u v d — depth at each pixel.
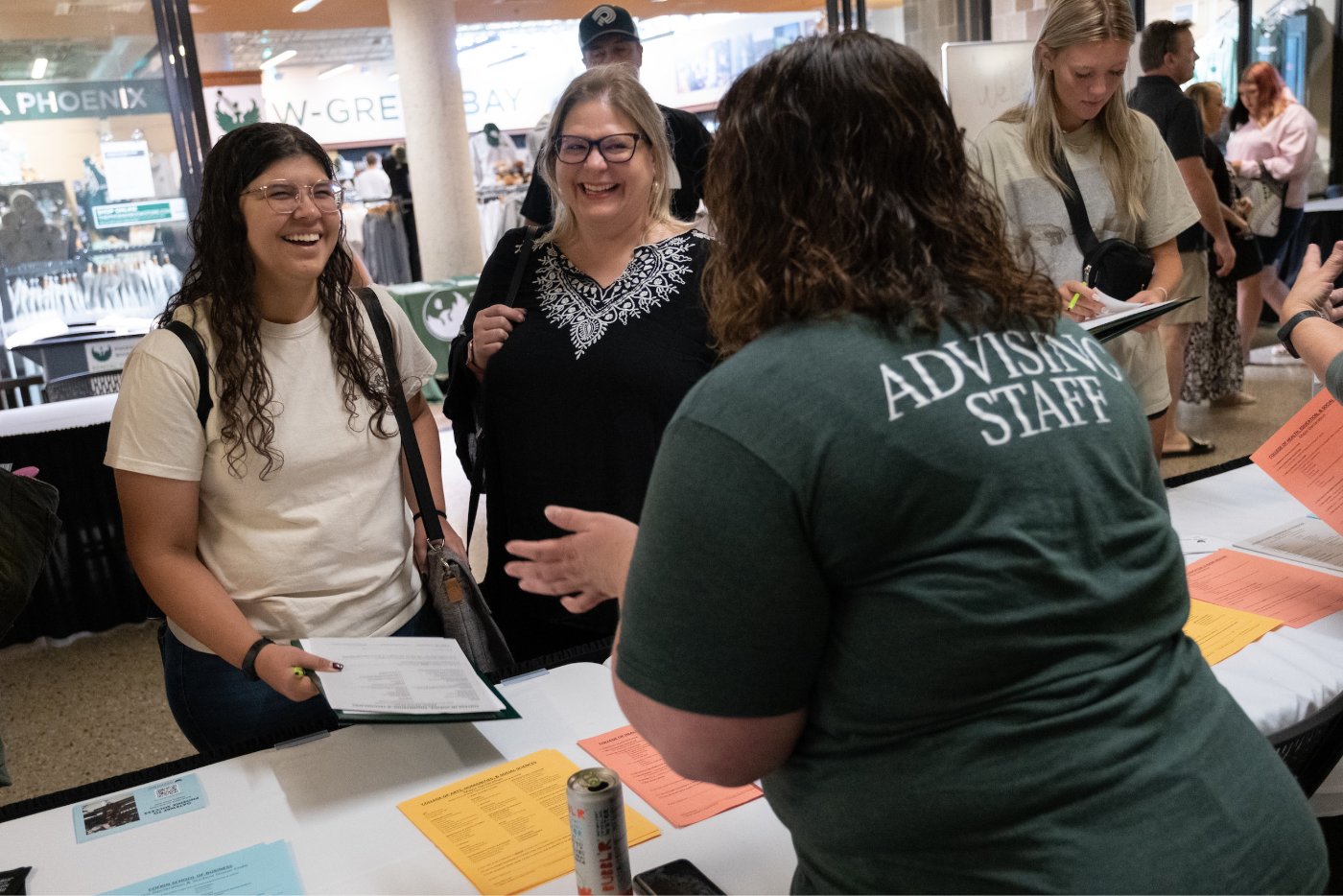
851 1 6.70
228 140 1.62
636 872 1.15
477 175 10.38
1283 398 5.74
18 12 5.01
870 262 0.84
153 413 1.58
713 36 11.66
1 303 5.21
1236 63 7.55
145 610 4.14
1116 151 2.54
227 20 8.73
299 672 1.40
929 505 0.78
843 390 0.78
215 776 1.41
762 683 0.80
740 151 0.87
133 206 5.35
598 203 1.96
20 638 3.95
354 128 11.84
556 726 1.49
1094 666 0.81
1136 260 2.42
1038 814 0.78
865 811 0.82
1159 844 0.77
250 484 1.67
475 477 2.17
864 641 0.80
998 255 0.88
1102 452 0.85
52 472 3.88
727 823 1.23
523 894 1.13
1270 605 1.69
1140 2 7.29
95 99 5.21
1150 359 2.65
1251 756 0.86
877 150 0.84
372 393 1.77
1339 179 7.70
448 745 1.45
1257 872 0.80
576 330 1.99
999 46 5.18
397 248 10.37
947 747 0.80
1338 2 7.48
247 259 1.64
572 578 1.04
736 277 0.89
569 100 1.98
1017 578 0.78
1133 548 0.85
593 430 1.97
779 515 0.77
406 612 1.83
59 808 1.35
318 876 1.18
